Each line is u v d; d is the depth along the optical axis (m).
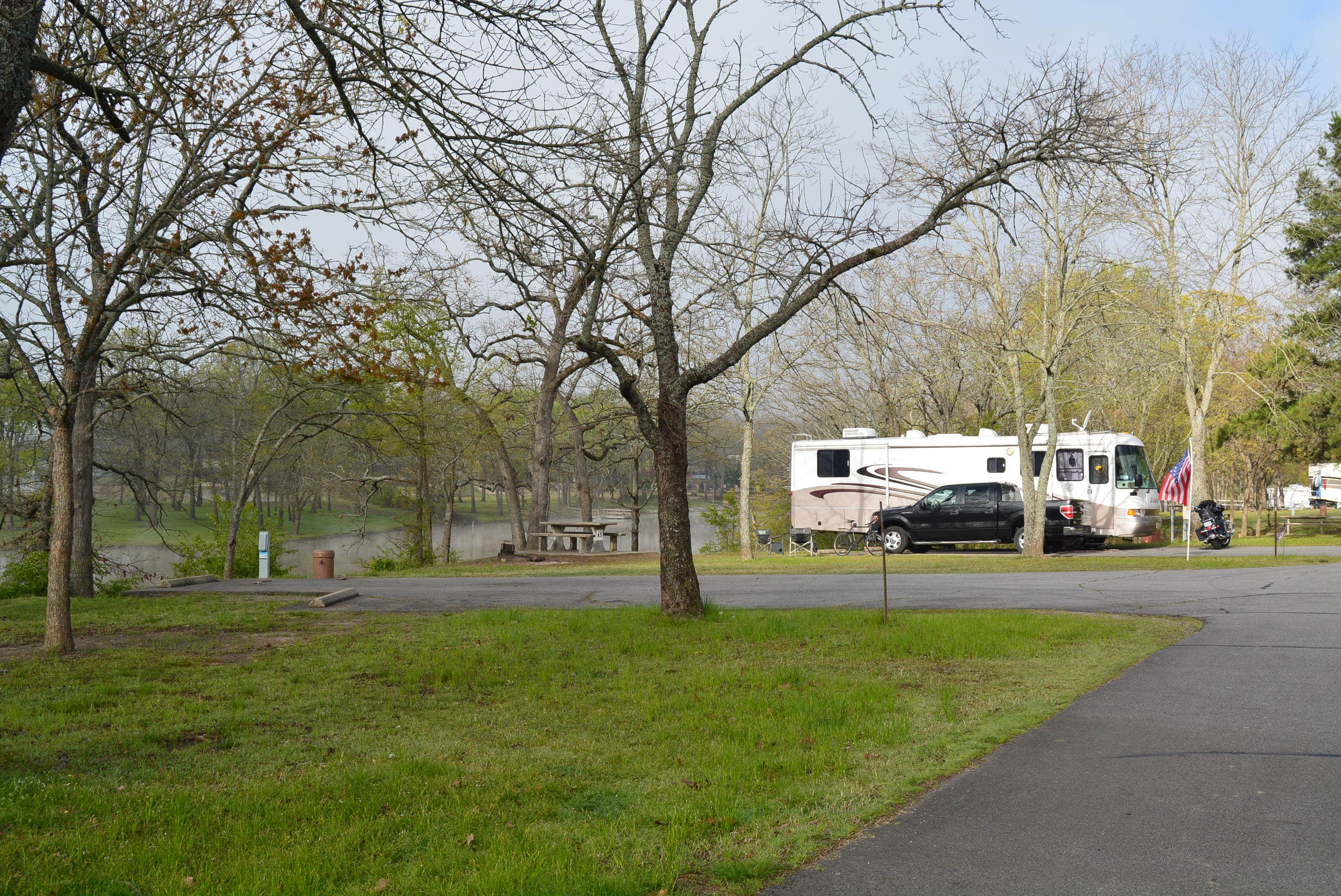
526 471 48.00
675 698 8.47
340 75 8.85
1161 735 6.89
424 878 4.50
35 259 12.41
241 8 11.76
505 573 25.81
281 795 5.78
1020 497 28.81
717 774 6.08
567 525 32.41
